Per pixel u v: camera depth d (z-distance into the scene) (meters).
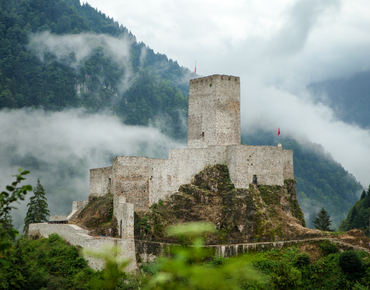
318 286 75.94
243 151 91.50
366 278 73.19
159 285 25.27
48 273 71.56
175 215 89.62
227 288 25.14
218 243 82.31
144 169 91.94
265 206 89.44
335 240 83.81
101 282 33.94
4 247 20.23
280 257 79.56
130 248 79.50
